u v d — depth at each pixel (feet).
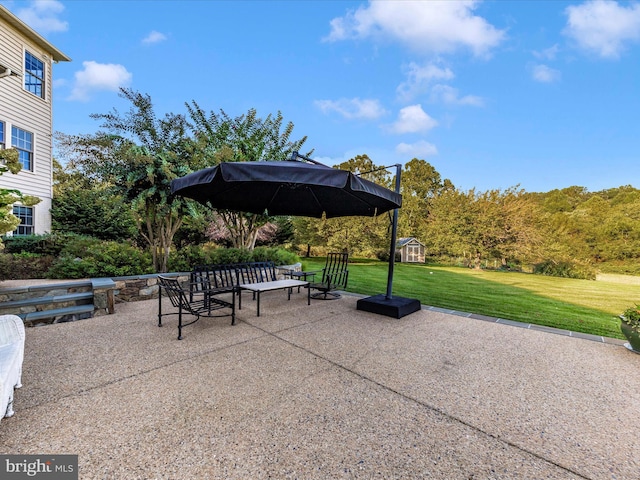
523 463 5.72
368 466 5.55
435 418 7.08
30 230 31.89
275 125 27.32
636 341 11.16
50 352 10.46
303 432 6.45
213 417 6.88
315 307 17.78
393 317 15.72
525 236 49.70
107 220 35.73
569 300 23.68
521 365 10.18
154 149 20.67
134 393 7.85
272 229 43.62
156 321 14.25
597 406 7.76
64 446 5.85
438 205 62.85
